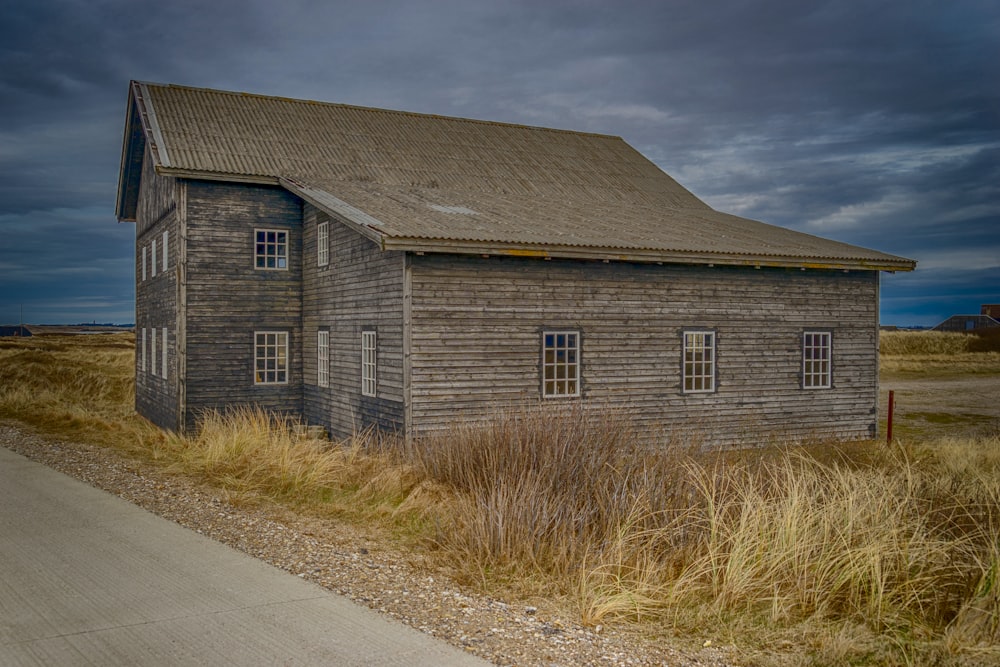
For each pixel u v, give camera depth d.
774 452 15.02
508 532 8.16
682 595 6.98
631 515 8.08
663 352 17.73
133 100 23.23
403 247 14.35
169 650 5.42
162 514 9.59
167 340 21.41
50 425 18.22
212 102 23.58
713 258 17.33
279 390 20.84
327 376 19.45
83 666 5.14
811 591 6.98
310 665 5.21
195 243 19.86
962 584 7.32
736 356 18.67
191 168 19.39
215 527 9.02
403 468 12.07
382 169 22.70
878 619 6.62
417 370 15.20
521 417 11.62
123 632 5.75
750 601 6.85
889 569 7.39
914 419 24.25
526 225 17.16
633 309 17.39
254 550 8.09
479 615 6.43
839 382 20.06
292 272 21.00
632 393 17.33
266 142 22.27
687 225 21.20
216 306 20.09
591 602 6.75
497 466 10.55
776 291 19.19
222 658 5.30
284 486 11.48
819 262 18.64
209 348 20.00
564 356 16.78
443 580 7.38
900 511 8.66
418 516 9.84
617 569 7.45
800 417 19.48
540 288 16.38
